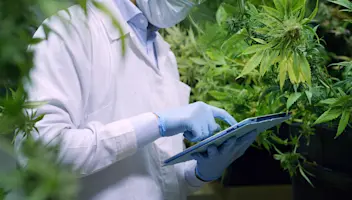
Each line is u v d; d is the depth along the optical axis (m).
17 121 0.38
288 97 0.92
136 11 1.03
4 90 0.36
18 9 0.33
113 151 0.87
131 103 0.98
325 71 0.97
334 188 1.01
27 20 0.34
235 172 1.57
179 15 1.06
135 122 0.90
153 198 0.99
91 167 0.86
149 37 1.14
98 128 0.88
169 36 1.64
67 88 0.87
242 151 1.05
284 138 1.37
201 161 1.07
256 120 0.84
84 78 0.91
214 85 1.35
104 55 0.94
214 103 1.22
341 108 0.85
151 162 1.03
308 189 1.12
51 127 0.80
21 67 0.35
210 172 1.09
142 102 1.00
